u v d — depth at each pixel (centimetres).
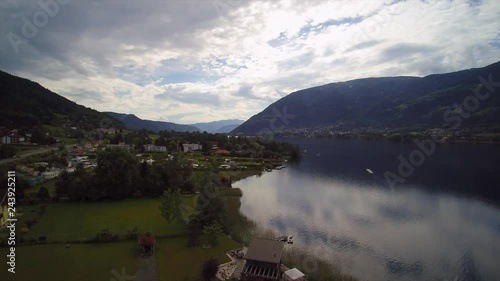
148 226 7000
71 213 7912
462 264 5925
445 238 7075
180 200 7325
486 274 5588
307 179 13400
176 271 5066
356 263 5838
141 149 18825
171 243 6188
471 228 7675
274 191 11225
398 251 6397
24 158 12775
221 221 6750
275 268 4959
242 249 5891
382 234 7250
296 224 7769
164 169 10106
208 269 4762
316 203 9662
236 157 18725
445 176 13238
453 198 10181
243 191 11144
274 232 7125
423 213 8731
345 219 8219
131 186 9612
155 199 9456
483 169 14412
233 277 4900
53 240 6069
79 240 6109
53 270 4991
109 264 5253
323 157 19900
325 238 6931
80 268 5081
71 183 9088
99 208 8419
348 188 11675
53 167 11775
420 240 6956
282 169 15938
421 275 5512
